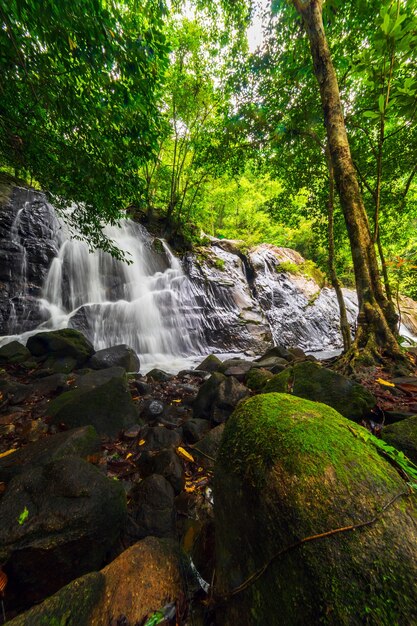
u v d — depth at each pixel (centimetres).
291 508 95
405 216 844
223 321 1134
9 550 130
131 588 123
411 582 77
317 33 401
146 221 1452
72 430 236
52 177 465
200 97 1207
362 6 475
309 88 660
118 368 443
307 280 1541
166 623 113
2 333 684
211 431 269
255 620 93
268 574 94
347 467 103
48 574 137
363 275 372
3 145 438
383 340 352
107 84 383
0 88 362
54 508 148
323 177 755
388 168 646
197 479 220
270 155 856
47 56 338
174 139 1404
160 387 447
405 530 88
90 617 108
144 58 372
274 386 275
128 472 227
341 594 77
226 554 116
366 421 227
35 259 797
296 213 939
